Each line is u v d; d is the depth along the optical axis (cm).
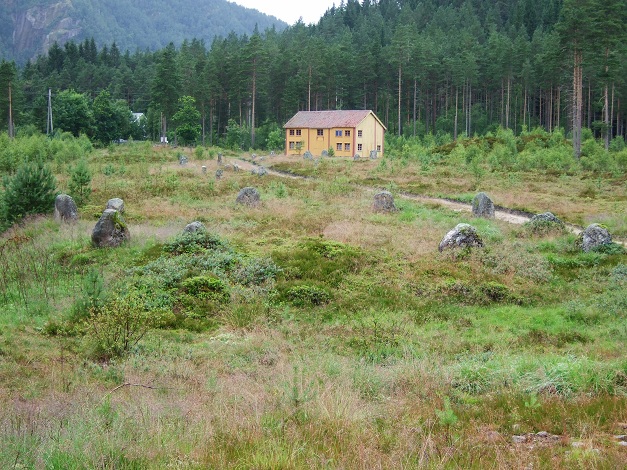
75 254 2420
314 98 12194
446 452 711
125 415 880
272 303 1889
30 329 1598
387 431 815
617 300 1908
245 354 1427
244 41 18412
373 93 12619
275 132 10119
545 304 1986
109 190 4038
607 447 731
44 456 711
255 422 838
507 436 805
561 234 2905
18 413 899
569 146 7462
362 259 2334
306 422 855
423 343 1518
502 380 1097
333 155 8419
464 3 17062
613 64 7575
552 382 1035
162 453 736
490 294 2036
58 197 3095
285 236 2772
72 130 10775
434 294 2025
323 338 1564
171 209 3475
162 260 2209
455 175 5412
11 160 5409
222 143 10931
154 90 10412
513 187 4719
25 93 13600
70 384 1124
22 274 2144
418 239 2698
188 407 943
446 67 11550
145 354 1388
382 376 1170
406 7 17550
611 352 1383
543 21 15200
